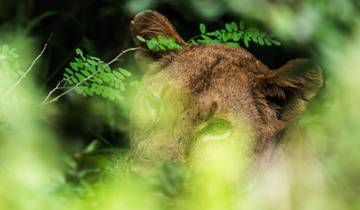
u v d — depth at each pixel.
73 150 11.94
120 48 13.93
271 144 9.05
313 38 13.71
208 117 8.84
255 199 8.82
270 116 9.09
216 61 9.31
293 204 8.99
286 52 14.05
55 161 10.75
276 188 8.95
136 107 9.30
